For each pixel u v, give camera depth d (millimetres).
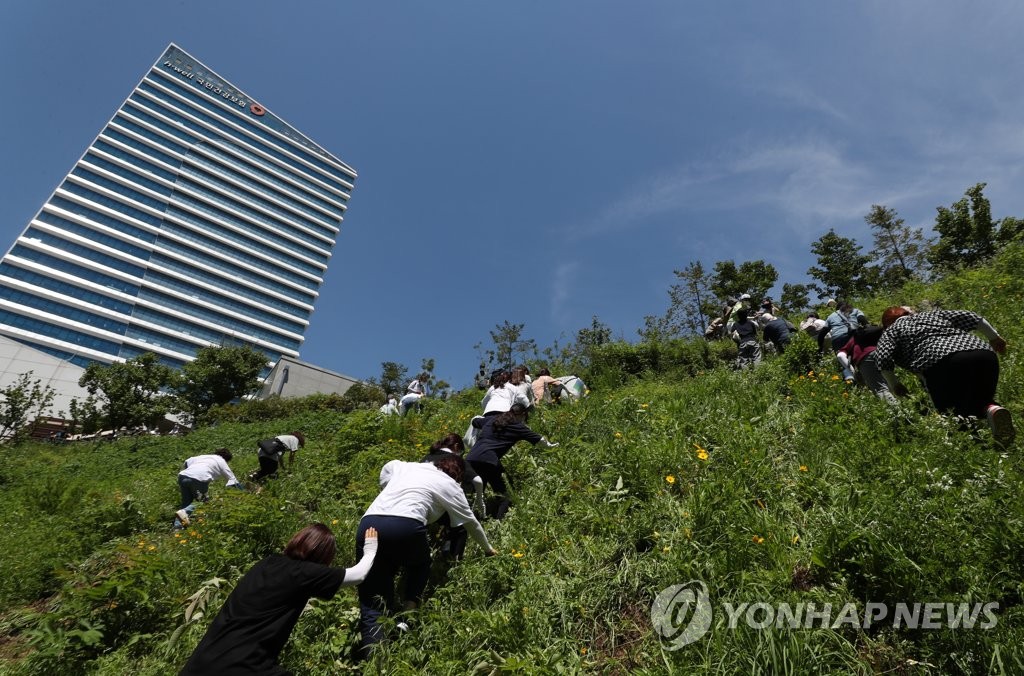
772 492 3764
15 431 30141
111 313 92312
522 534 4102
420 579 3457
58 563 5066
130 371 40531
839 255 29281
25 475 15891
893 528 2635
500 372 6832
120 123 111812
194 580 4152
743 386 6516
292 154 142875
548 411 7496
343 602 3426
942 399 4008
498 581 3453
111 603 3695
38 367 60312
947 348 3943
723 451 4480
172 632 3549
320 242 135625
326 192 146000
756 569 2914
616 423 6215
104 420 38375
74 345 86688
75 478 15414
